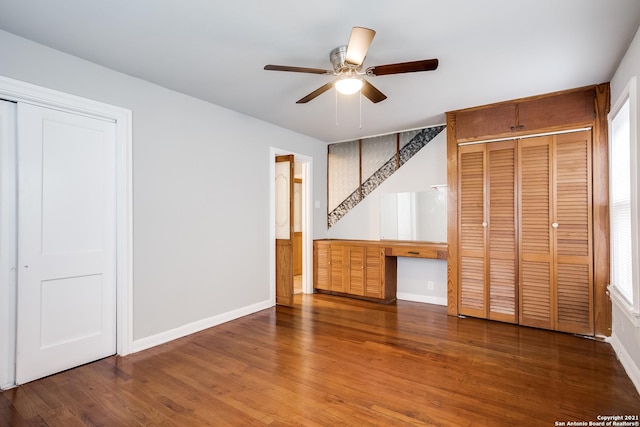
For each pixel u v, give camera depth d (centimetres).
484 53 240
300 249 662
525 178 334
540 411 194
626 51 238
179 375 240
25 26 206
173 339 308
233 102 344
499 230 348
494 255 351
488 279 355
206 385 226
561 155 317
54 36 218
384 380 231
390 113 380
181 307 317
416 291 450
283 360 264
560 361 259
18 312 225
